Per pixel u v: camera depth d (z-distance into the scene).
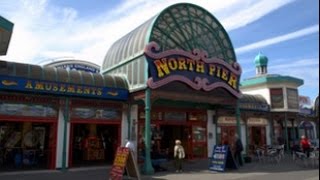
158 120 21.41
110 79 19.22
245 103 26.66
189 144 22.92
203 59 19.50
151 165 16.70
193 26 20.88
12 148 19.92
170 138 24.41
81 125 22.69
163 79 17.70
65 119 17.45
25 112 16.48
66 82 17.47
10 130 20.30
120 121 19.42
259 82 29.72
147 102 17.42
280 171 17.33
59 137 17.34
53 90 17.02
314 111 33.53
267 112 28.53
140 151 19.86
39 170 16.88
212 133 24.12
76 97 17.94
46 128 21.03
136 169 14.22
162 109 21.67
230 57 22.45
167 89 18.69
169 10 19.44
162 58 17.95
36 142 20.77
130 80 19.27
